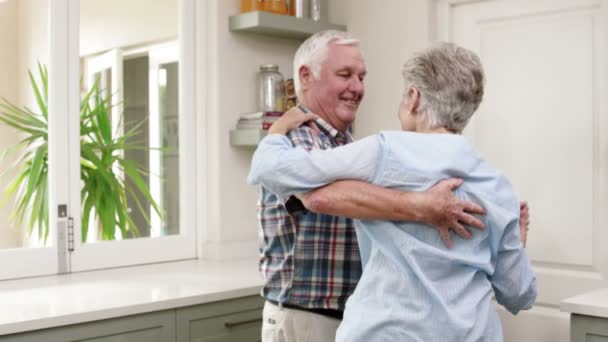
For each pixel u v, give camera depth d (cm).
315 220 156
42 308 195
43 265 251
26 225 249
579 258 255
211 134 297
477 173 123
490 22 279
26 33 248
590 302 195
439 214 116
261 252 168
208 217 299
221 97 294
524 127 270
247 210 305
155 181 287
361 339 119
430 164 120
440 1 291
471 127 285
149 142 285
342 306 157
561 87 260
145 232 284
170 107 292
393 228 120
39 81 252
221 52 293
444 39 291
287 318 161
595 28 251
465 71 125
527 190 269
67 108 258
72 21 259
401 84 298
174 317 214
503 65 276
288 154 126
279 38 315
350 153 123
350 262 157
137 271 263
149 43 284
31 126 250
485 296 121
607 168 247
